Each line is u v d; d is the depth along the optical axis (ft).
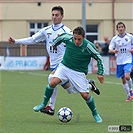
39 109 86.12
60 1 337.31
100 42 261.24
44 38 92.02
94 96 133.80
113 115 93.50
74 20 338.54
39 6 338.54
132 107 107.65
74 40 81.51
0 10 335.47
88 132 73.26
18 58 286.46
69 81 83.51
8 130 75.56
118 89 157.38
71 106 109.09
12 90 151.94
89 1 337.93
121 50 126.00
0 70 280.92
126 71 123.03
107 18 339.98
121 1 338.54
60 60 90.12
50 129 76.18
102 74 81.56
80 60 82.43
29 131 74.43
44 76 225.15
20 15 337.72
